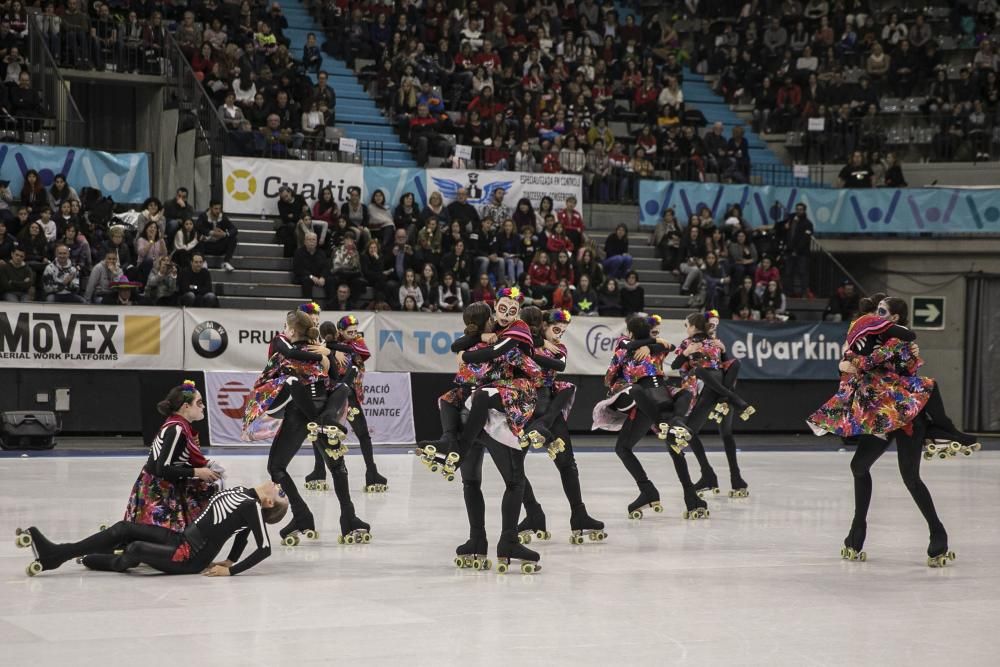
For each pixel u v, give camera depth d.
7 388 19.30
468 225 24.00
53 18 24.38
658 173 28.20
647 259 25.86
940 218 27.08
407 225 23.59
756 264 25.30
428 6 30.25
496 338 8.11
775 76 31.30
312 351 9.26
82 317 19.53
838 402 9.02
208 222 22.17
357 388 13.08
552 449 8.87
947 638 6.38
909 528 10.81
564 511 11.74
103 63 25.02
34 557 8.32
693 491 11.36
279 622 6.55
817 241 26.97
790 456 19.44
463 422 8.35
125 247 21.11
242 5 27.14
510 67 29.14
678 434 10.81
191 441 8.16
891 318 8.93
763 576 8.25
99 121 26.47
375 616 6.74
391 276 22.80
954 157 29.14
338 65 28.80
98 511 10.94
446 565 8.54
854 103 29.97
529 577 8.11
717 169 28.27
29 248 20.27
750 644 6.17
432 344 21.66
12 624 6.43
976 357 27.36
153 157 25.02
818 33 31.59
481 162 26.33
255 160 23.52
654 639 6.25
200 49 25.53
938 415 8.79
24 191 21.36
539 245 24.28
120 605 6.97
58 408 19.59
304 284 22.12
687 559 8.96
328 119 25.88
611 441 21.66
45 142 23.44
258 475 14.38
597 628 6.50
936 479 15.94
